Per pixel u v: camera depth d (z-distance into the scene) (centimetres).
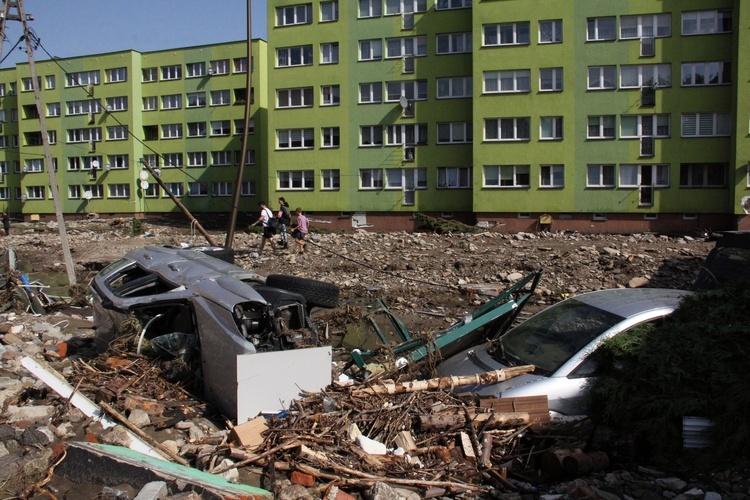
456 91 4000
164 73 5606
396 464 518
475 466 533
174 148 5597
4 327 1017
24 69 6041
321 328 1073
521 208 3725
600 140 3606
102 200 5816
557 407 600
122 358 720
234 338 616
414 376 721
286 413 581
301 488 461
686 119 3506
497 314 830
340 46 4147
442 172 4031
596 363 622
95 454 455
